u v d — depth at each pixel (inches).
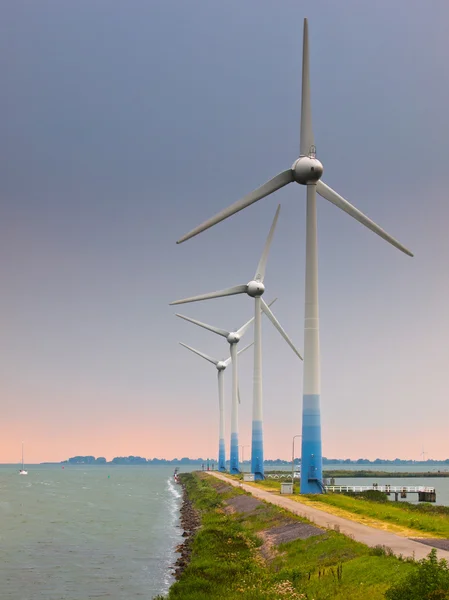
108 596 2106.3
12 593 2164.1
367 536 1940.2
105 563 2711.6
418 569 1263.5
